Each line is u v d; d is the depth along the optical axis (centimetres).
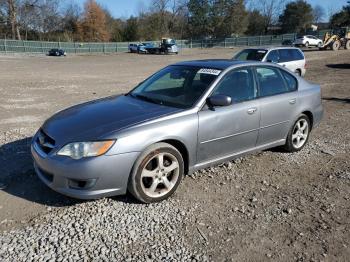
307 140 639
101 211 403
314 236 372
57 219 386
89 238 354
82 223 379
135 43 6062
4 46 5344
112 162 387
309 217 409
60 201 422
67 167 379
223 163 525
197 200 437
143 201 418
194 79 499
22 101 1100
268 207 428
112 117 428
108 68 2720
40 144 422
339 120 873
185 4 8781
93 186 386
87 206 412
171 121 427
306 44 4403
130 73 2264
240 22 7850
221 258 333
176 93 489
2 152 582
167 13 8750
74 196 388
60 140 396
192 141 445
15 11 7019
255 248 349
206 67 515
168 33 8662
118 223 381
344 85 1510
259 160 573
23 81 1667
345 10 7706
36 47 5575
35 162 422
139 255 332
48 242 346
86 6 7675
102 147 384
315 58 3070
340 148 653
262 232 376
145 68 2714
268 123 539
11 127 758
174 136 425
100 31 7750
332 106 1050
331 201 448
